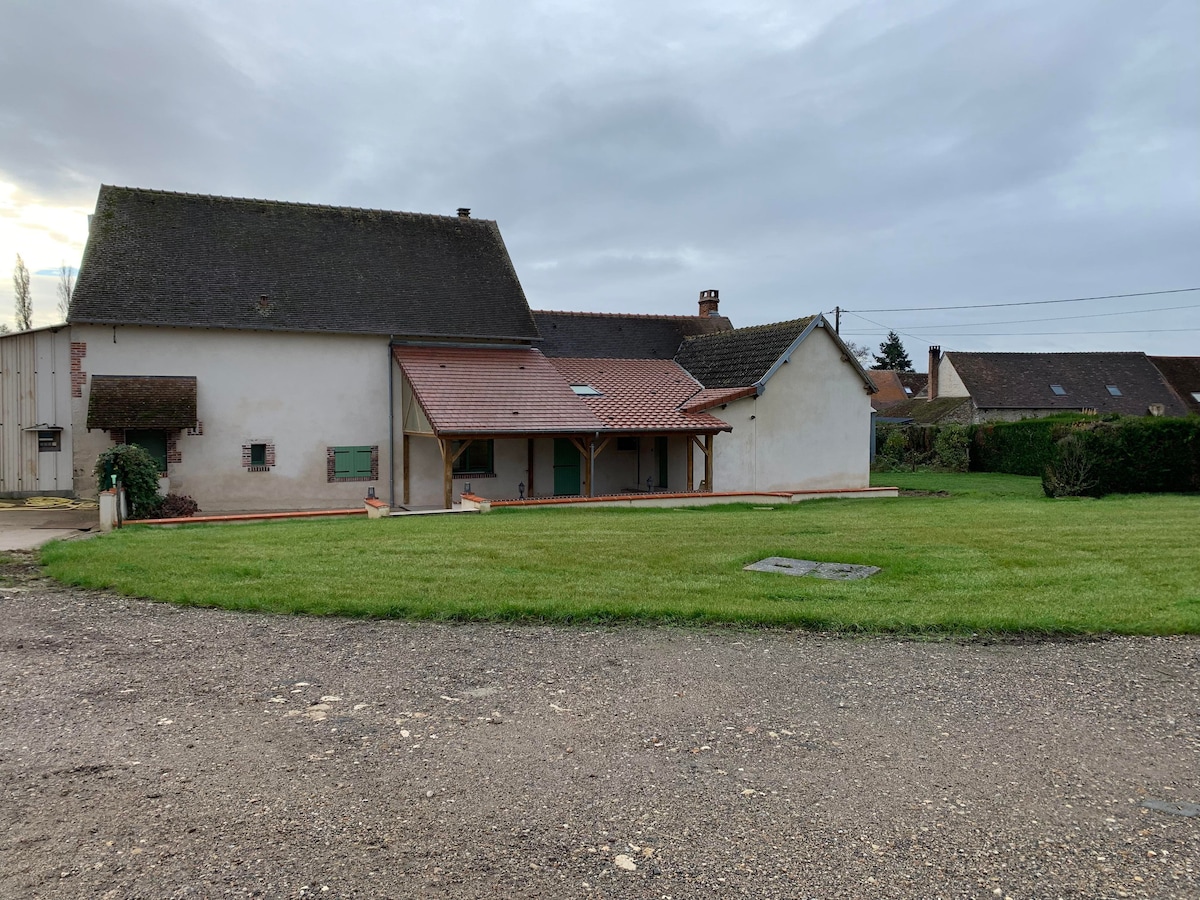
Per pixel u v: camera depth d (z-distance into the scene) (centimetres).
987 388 4706
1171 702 596
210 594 861
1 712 547
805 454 2556
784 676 643
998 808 436
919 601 855
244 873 363
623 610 803
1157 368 5075
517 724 540
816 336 2561
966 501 2134
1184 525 1460
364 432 2175
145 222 2136
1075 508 1827
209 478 2017
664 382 2591
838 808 433
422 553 1107
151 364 1966
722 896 354
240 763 474
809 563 1070
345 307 2169
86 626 762
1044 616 795
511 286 2452
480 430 1933
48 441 2047
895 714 567
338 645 711
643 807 431
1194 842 404
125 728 523
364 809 423
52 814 411
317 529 1385
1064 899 355
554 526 1427
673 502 1972
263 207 2331
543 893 354
